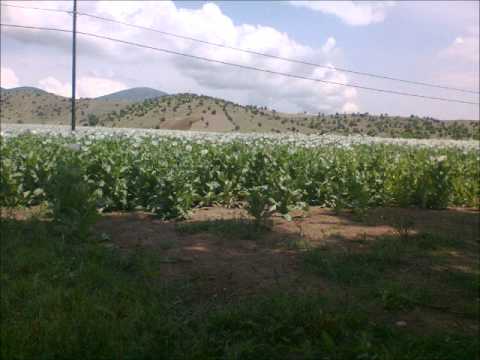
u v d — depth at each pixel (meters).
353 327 4.12
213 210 9.98
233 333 3.90
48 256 5.79
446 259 6.49
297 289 5.08
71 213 6.98
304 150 14.05
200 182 10.59
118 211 9.55
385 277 5.60
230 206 10.52
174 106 165.00
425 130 105.56
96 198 7.48
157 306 4.39
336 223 8.75
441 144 24.83
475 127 104.75
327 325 4.04
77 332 3.79
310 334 3.96
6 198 9.36
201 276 5.49
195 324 4.11
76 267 5.52
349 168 11.60
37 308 4.23
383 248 6.75
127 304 4.45
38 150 11.65
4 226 7.36
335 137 26.67
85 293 4.62
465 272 5.90
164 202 8.88
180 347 3.68
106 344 3.66
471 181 12.45
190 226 7.82
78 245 6.48
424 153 16.72
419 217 9.96
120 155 10.64
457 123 113.69
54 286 4.87
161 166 9.77
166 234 7.52
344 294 4.94
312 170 11.41
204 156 11.66
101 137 15.82
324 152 14.75
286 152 12.50
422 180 11.50
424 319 4.43
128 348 3.59
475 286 5.29
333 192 10.62
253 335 3.94
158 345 3.69
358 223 8.81
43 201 9.48
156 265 5.71
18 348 3.52
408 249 6.81
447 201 11.50
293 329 4.00
